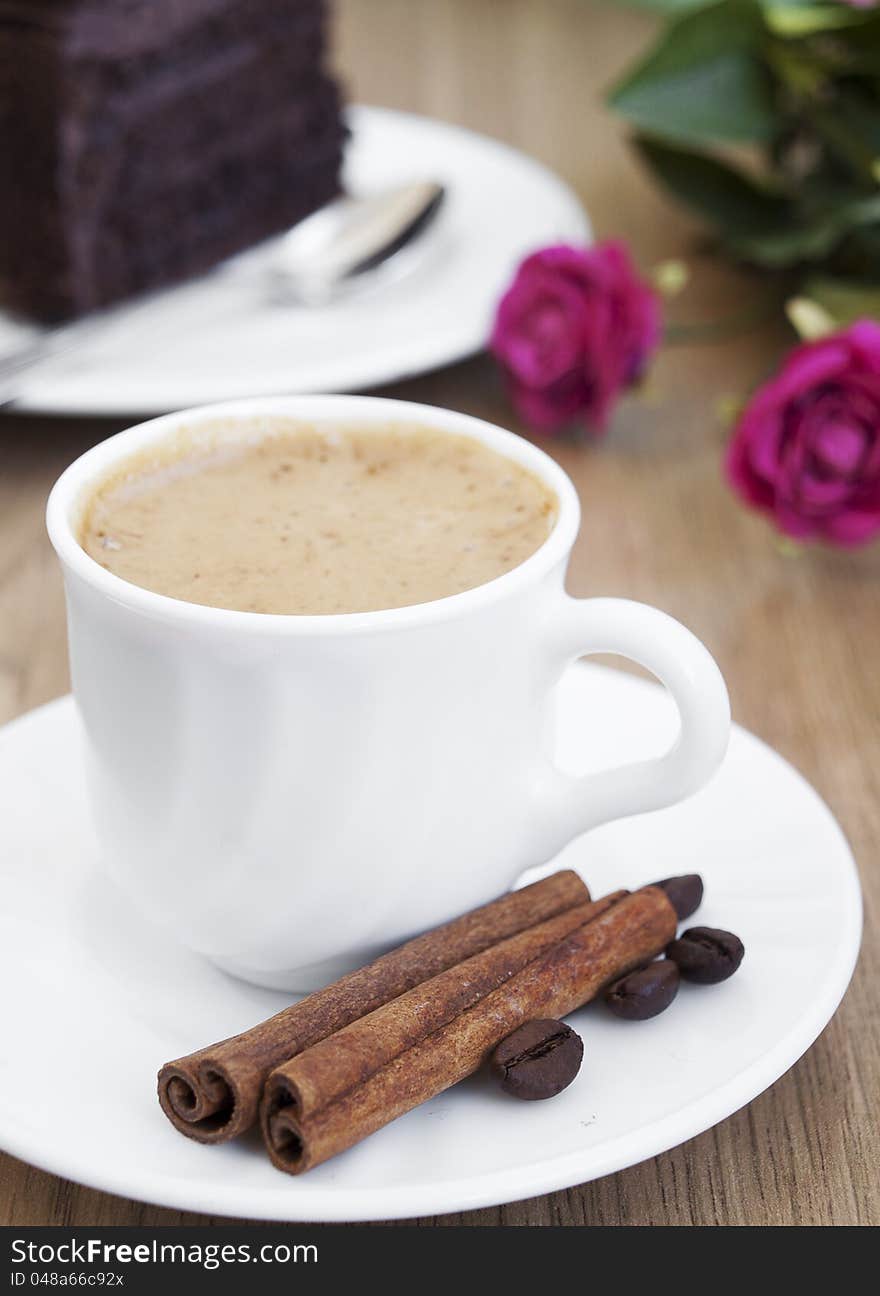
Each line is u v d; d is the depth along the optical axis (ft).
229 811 1.38
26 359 2.17
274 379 2.13
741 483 2.03
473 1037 1.36
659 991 1.40
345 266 2.43
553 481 1.50
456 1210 1.28
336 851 1.39
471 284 2.42
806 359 2.00
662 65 2.34
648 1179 1.42
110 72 2.39
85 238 2.43
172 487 1.52
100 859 1.54
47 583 1.99
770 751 1.61
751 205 2.54
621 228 2.80
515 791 1.44
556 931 1.44
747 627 1.97
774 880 1.51
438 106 3.28
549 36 3.69
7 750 1.61
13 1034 1.39
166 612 1.34
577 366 2.18
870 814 1.72
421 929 1.45
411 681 1.36
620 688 1.70
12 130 2.36
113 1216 1.39
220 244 2.68
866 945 1.58
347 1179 1.30
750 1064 1.36
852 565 2.07
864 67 2.37
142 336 2.27
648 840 1.56
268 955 1.43
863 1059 1.49
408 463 1.56
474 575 1.44
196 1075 1.32
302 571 1.44
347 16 3.79
